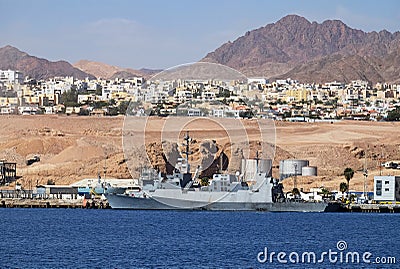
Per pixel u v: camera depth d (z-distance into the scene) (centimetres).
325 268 15938
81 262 16350
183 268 15700
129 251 17975
